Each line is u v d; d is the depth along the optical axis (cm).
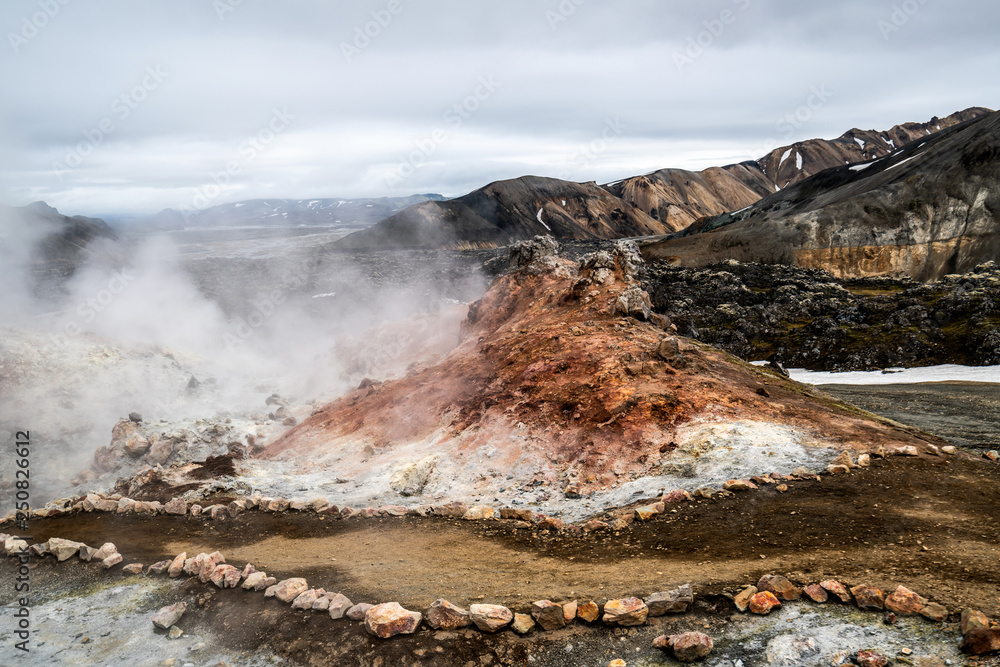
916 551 1041
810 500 1366
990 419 3838
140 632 1010
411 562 1273
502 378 2627
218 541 1492
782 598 934
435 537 1450
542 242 4100
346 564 1272
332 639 919
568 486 1812
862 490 1386
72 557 1345
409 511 1661
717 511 1389
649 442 1909
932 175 15588
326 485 2147
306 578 1177
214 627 1007
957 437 3334
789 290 10544
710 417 1977
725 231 17500
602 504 1627
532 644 875
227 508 1722
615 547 1269
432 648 873
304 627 963
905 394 5150
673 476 1708
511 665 835
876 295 9875
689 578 1051
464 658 853
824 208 16188
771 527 1250
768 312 9431
